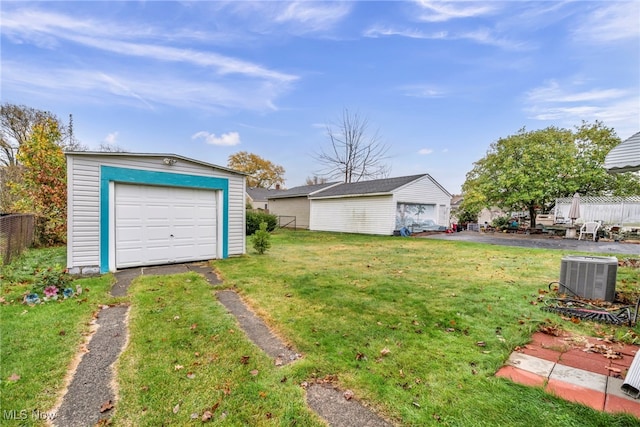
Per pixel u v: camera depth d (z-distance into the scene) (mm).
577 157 17844
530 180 18344
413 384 2387
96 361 2791
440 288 5266
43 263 6926
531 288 5266
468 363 2713
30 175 11023
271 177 45031
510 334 3328
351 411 2096
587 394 2223
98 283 5371
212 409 2115
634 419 1920
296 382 2447
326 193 21188
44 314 3838
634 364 2363
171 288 5156
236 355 2875
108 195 6379
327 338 3242
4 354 2822
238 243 8539
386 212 16891
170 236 7289
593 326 3539
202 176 7703
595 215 18422
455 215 24859
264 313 4035
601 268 4527
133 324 3625
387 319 3785
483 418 1985
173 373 2561
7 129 20125
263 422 1987
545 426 1896
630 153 3578
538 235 17125
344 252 10031
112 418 2031
